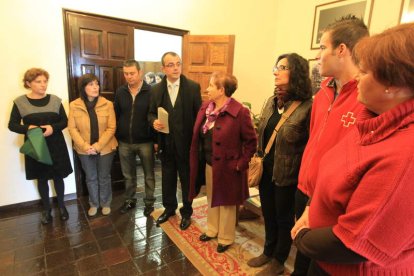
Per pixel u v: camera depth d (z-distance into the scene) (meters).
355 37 0.99
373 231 0.53
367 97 0.60
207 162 1.95
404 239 0.52
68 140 2.77
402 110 0.54
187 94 2.15
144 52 4.95
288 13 3.93
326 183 0.71
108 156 2.51
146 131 2.51
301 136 1.45
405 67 0.50
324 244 0.64
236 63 3.89
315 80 3.50
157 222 2.40
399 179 0.50
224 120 1.77
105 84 2.91
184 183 2.28
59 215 2.51
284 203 1.56
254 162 1.73
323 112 1.18
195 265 1.87
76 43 2.66
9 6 2.29
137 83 2.45
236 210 2.18
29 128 2.15
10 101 2.42
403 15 2.75
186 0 3.25
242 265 1.86
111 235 2.22
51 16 2.48
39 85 2.18
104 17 2.79
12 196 2.58
